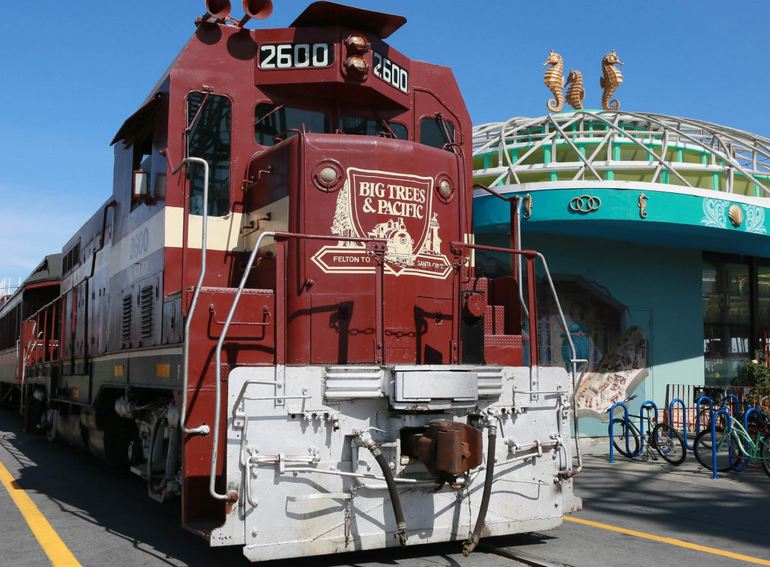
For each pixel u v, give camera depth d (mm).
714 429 10461
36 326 15617
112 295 9141
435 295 6609
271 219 6562
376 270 6133
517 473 6168
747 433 10797
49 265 15672
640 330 14766
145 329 7430
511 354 7012
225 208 6941
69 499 8797
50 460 12133
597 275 14383
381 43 7230
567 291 14102
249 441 5293
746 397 14523
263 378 5352
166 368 6570
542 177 13898
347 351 6215
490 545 6414
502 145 13992
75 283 11984
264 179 6750
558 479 6375
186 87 6832
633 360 14641
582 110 15562
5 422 18906
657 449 11859
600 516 7824
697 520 7637
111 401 9609
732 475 10570
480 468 5996
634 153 14672
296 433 5430
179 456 6664
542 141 13820
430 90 7734
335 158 6367
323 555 6062
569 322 14078
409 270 6457
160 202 7047
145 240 7602
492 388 6008
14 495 9039
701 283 15641
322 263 6258
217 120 6941
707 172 14438
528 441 6266
